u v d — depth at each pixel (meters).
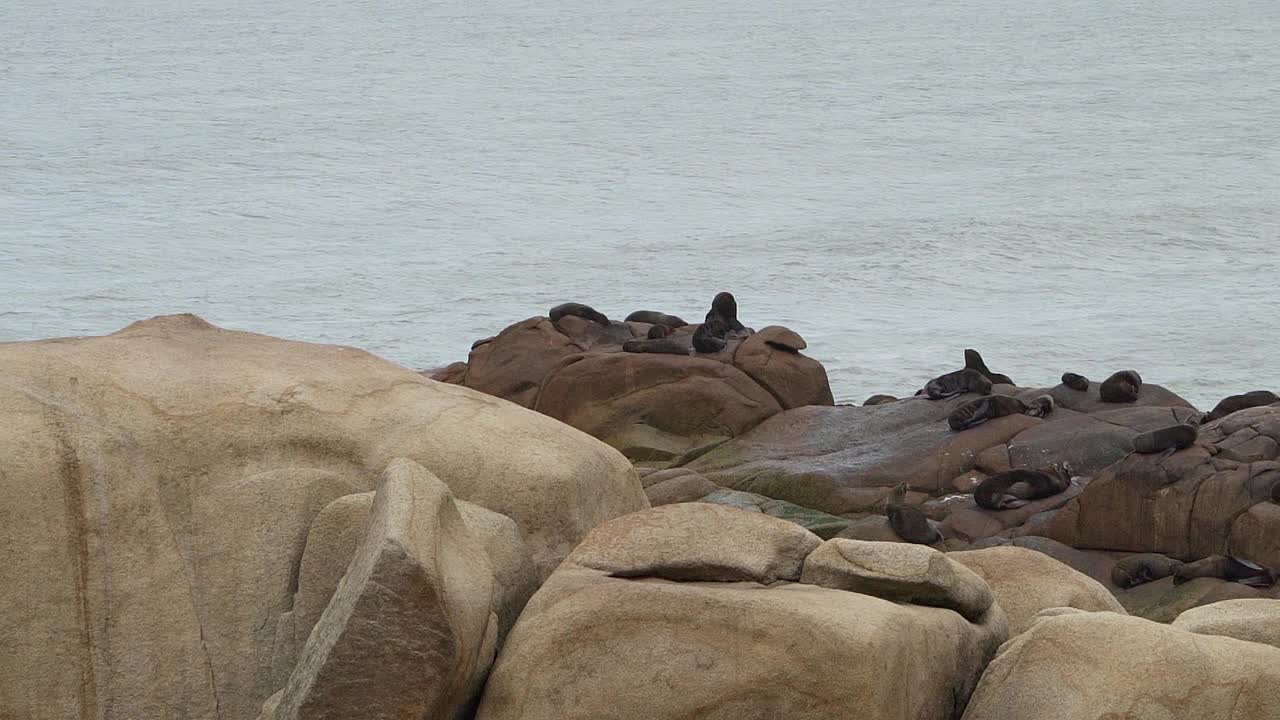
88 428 30.59
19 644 29.08
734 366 81.12
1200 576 57.25
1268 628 32.53
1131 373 76.00
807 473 71.19
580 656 27.77
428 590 26.17
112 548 30.09
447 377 91.88
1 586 29.08
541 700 27.73
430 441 33.16
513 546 31.20
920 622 29.06
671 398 79.38
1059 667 28.88
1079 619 29.23
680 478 69.00
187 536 30.92
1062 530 62.53
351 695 26.28
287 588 30.89
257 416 32.16
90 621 29.64
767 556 30.67
